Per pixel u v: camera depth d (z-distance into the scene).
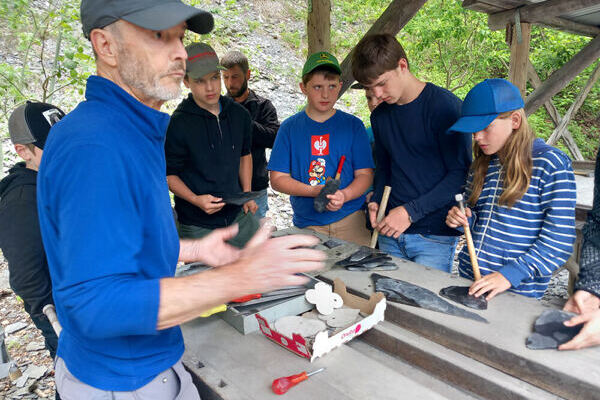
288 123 2.49
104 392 0.93
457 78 9.31
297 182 2.43
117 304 0.73
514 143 1.54
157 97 0.93
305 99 8.73
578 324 1.12
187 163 2.52
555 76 4.48
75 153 0.76
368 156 2.43
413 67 8.81
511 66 3.90
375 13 10.73
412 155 2.07
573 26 4.15
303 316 1.36
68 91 5.90
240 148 2.65
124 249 0.78
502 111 1.50
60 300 0.76
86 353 0.93
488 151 1.61
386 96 1.92
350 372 1.11
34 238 1.57
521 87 3.88
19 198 1.59
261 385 1.07
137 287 0.76
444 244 2.12
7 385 2.55
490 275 1.43
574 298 1.22
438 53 9.24
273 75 9.11
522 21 3.71
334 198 2.14
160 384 1.00
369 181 2.41
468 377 1.10
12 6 3.69
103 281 0.74
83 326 0.74
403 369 1.20
